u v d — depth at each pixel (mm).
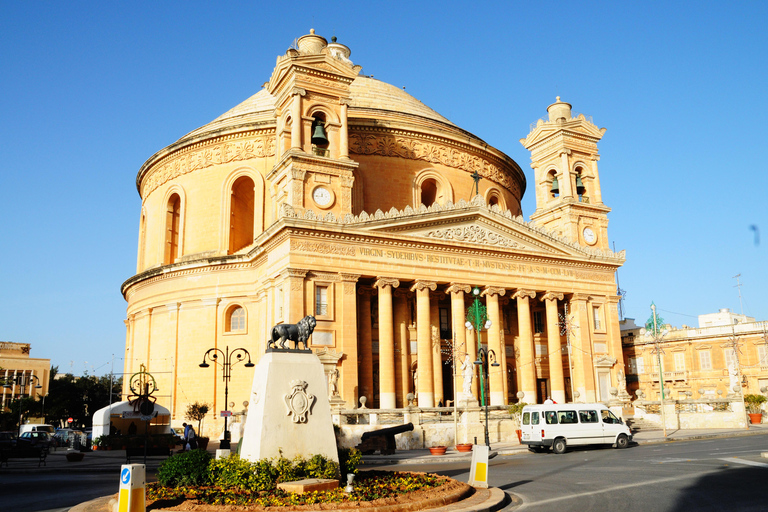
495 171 62062
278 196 46031
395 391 46500
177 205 59812
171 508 15172
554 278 52625
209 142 56406
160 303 55125
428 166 56438
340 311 42656
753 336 68000
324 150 45781
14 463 36062
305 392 18141
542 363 54344
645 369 75312
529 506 17141
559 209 57719
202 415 49219
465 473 25219
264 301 48438
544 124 59656
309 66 45656
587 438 34906
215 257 52125
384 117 57406
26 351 110438
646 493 18438
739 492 17906
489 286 49031
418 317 45906
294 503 15180
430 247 47000
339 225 43156
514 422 41688
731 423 50312
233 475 16953
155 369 54281
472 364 42312
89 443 47281
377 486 17344
